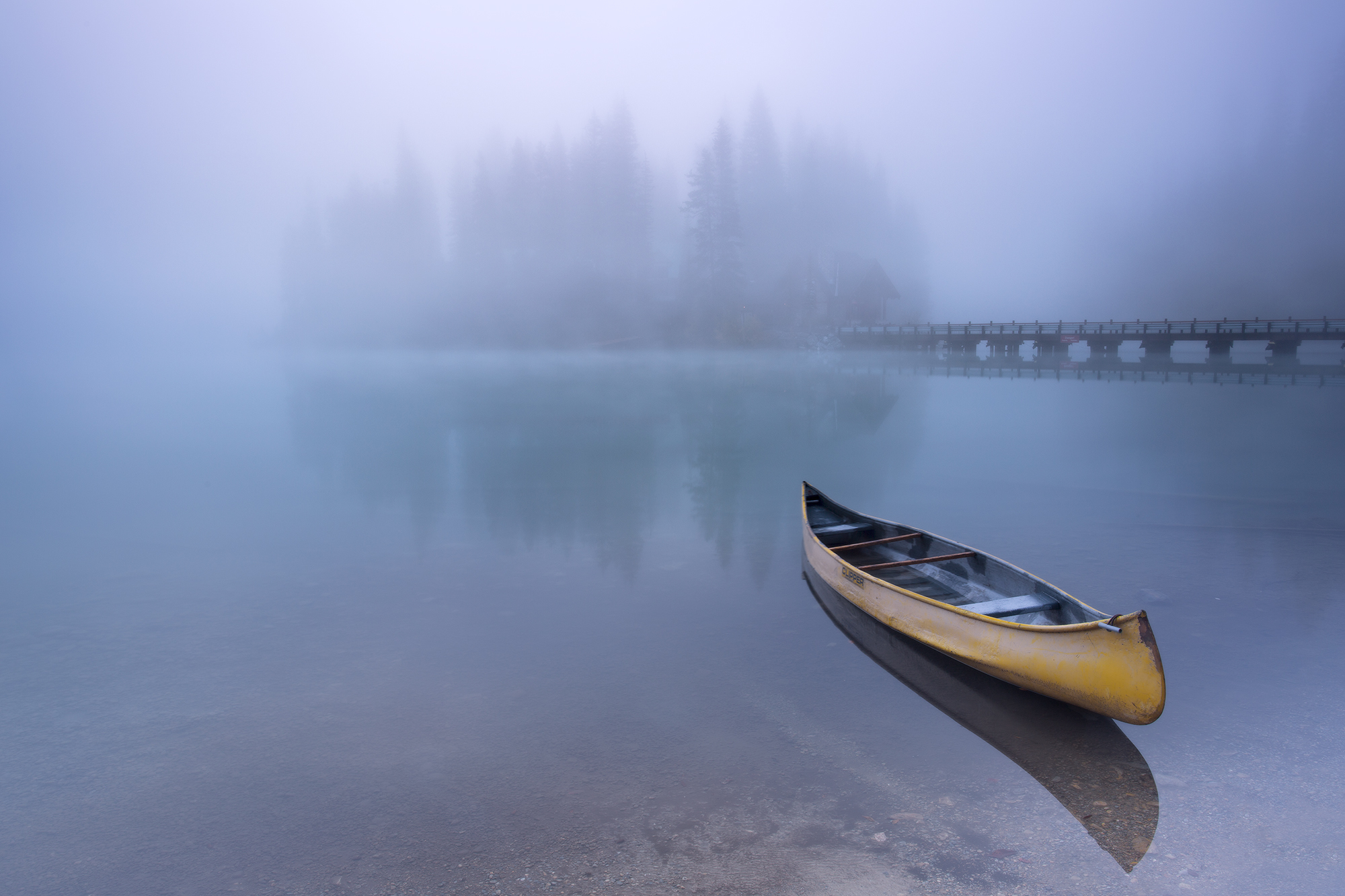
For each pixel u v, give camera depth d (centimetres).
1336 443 2197
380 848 501
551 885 458
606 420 3006
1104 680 573
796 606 935
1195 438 2327
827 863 471
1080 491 1609
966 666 749
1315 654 757
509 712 682
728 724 650
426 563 1177
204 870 486
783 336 6284
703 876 461
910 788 552
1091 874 457
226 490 1817
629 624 891
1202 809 520
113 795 571
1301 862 466
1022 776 564
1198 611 878
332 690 738
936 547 927
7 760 623
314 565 1180
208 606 997
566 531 1352
